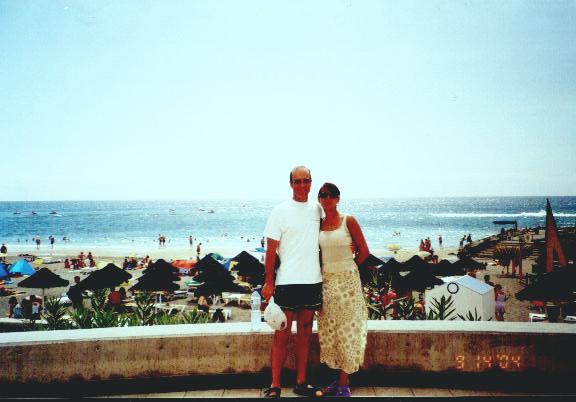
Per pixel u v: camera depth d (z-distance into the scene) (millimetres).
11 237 75312
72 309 13047
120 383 2912
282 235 2766
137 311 5871
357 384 2961
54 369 2883
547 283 8984
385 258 23625
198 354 2961
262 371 2961
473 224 90562
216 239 69812
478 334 2959
